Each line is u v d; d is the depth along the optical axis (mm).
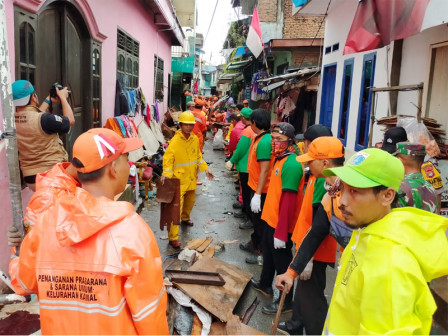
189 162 5738
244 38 22750
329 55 10211
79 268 1567
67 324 1610
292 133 3750
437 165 4242
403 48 6109
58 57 5480
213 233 6305
